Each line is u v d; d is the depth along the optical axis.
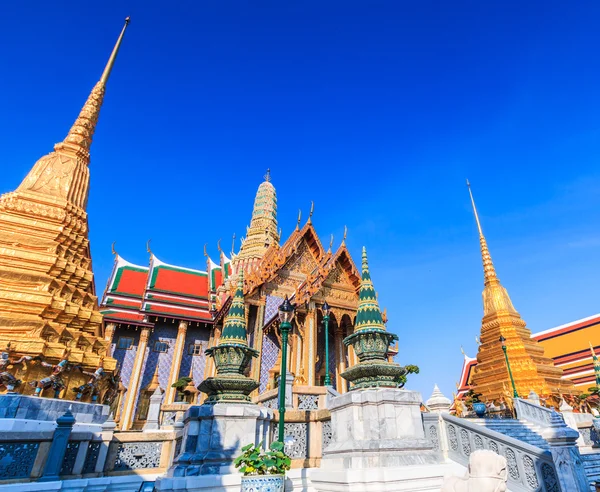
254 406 9.01
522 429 19.55
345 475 6.93
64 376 13.89
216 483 7.48
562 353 44.88
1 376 11.90
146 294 35.62
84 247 18.86
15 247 16.38
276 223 46.38
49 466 8.72
